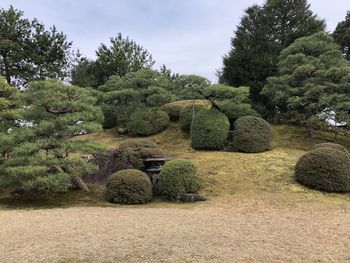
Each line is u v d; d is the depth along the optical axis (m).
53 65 19.72
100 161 12.21
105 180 12.00
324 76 13.50
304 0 19.19
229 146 13.88
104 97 16.77
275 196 9.81
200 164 12.34
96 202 10.17
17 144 10.05
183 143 15.01
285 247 5.72
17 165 9.80
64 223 7.35
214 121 13.89
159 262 4.98
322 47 14.88
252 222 7.45
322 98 13.14
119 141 16.17
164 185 10.34
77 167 10.20
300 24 18.44
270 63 17.47
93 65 22.97
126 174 10.19
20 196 11.02
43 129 10.12
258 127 13.53
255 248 5.63
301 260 5.13
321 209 8.80
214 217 7.94
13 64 18.97
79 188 11.39
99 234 6.41
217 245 5.76
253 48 18.34
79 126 10.30
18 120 11.07
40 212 8.76
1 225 7.23
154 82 17.59
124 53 22.52
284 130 15.82
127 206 9.64
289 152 13.21
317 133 15.53
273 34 18.50
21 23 19.28
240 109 14.77
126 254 5.31
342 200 9.57
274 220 7.68
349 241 6.14
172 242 5.89
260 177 11.10
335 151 10.40
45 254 5.33
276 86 14.72
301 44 14.88
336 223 7.49
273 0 18.81
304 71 13.64
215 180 11.11
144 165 11.74
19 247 5.69
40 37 19.47
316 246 5.82
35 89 10.41
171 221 7.50
